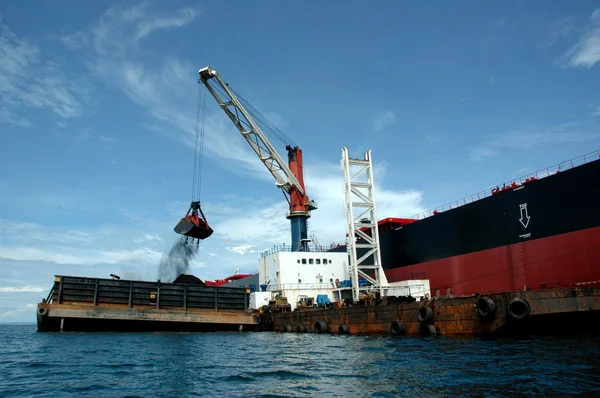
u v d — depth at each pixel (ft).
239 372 57.31
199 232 150.51
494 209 127.34
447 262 142.10
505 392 39.91
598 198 101.30
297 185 177.06
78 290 135.74
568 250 106.63
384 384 46.14
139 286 143.23
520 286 117.29
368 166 153.58
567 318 80.69
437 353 65.82
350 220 146.92
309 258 164.55
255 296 160.35
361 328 109.60
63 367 63.52
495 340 77.71
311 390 45.16
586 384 41.52
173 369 60.54
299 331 130.72
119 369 61.05
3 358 74.23
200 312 142.10
